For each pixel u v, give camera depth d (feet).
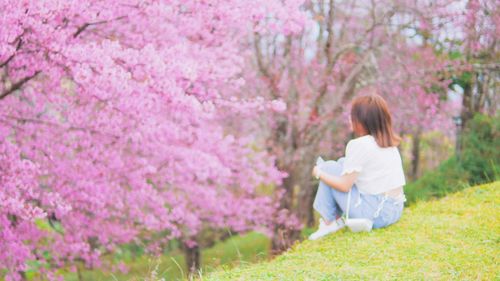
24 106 18.63
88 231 21.21
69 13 14.71
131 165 20.17
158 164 21.17
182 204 23.13
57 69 15.71
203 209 25.36
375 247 12.03
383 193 12.96
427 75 25.70
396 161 13.03
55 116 18.98
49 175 19.22
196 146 22.52
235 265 15.11
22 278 20.25
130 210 21.11
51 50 14.52
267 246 32.27
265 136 28.14
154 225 21.40
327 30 26.14
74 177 19.13
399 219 14.01
